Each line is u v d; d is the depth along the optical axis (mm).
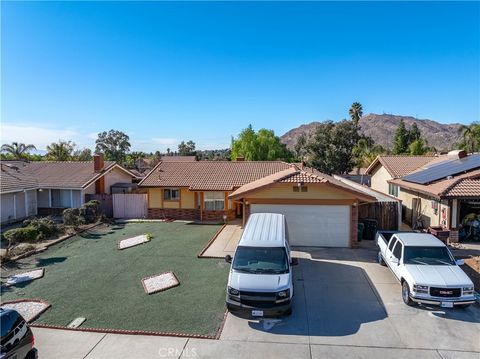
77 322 10062
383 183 29438
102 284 12930
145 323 9961
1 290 12484
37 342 9047
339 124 53312
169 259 15758
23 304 11234
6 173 26969
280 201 17781
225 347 8703
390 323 9797
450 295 10109
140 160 76812
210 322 9961
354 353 8398
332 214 17500
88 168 30312
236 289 10062
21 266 15172
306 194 17578
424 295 10266
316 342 8883
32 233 17297
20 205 25953
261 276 10438
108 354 8469
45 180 28062
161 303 11227
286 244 11781
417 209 22031
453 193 17266
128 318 10273
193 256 16172
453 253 16016
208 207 24922
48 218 21266
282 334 9281
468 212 18250
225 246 17672
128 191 31359
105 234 20922
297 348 8625
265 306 9891
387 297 11453
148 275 13766
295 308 10750
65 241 19297
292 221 17797
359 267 14367
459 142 48531
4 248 17844
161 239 19453
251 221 14008
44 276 13867
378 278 13117
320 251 16719
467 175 18625
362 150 52562
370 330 9438
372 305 10898
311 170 22422
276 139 59469
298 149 77188
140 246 18047
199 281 13047
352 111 77750
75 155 58094
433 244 11828
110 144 87562
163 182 25406
